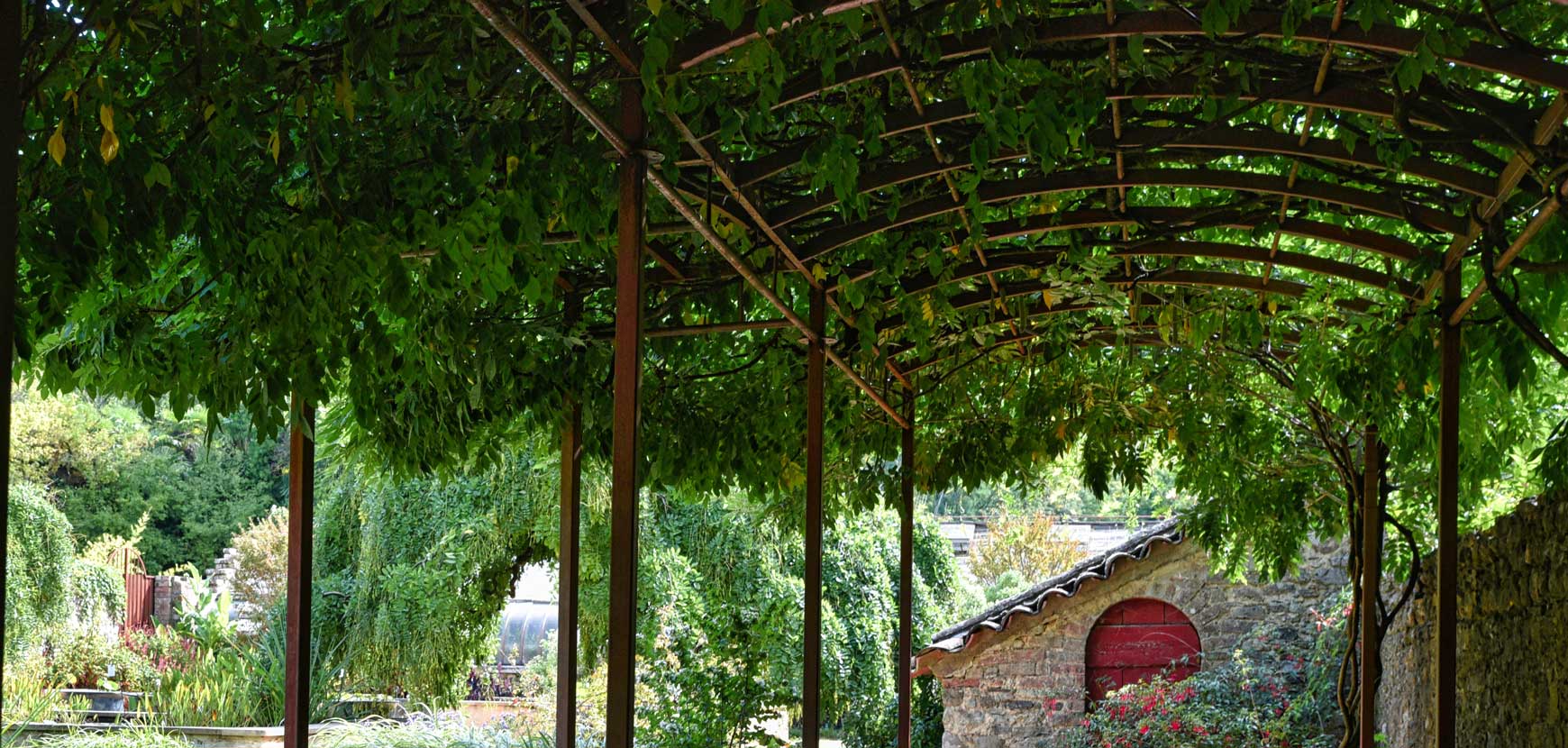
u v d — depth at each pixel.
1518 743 5.50
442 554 12.34
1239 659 11.62
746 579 12.08
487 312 4.82
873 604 13.62
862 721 13.59
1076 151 3.80
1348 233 4.52
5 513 1.30
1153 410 7.38
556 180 3.28
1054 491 27.67
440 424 5.32
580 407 5.21
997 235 4.77
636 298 2.81
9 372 1.32
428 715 11.45
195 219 3.40
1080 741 11.64
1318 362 5.71
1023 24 3.02
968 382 7.30
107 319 4.07
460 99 3.33
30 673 12.59
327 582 12.55
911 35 3.09
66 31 2.77
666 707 8.98
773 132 3.84
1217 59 3.34
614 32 2.68
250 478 23.81
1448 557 4.39
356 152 3.38
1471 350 4.52
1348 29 3.00
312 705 12.12
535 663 14.73
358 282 3.47
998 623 12.16
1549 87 2.97
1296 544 8.25
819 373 4.88
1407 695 8.41
